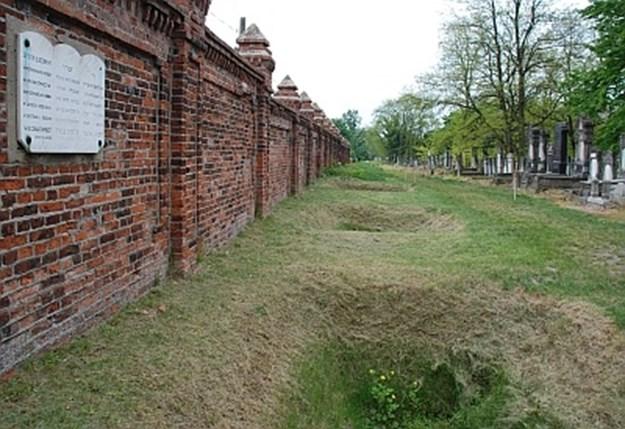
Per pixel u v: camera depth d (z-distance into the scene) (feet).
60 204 13.65
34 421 11.18
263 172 41.04
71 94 13.80
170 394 13.52
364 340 25.13
